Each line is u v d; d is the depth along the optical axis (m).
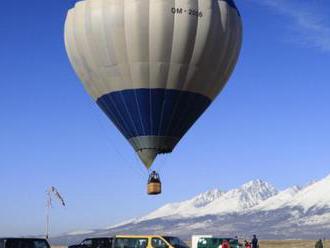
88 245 49.62
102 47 38.69
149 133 39.38
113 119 40.81
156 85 38.66
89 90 41.34
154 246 44.59
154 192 36.72
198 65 38.56
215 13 38.38
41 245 35.66
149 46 37.81
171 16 37.50
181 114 39.53
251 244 61.94
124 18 37.72
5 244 34.78
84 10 39.44
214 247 58.62
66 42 40.94
